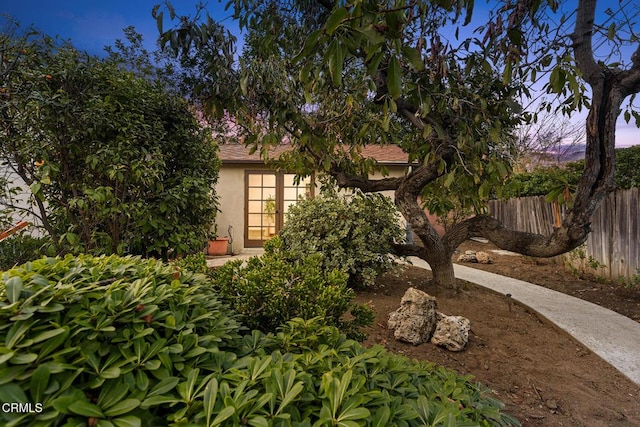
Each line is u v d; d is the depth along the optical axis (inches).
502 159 124.2
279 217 338.6
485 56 101.2
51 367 29.2
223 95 115.0
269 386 36.8
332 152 152.7
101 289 42.2
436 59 107.2
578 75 75.6
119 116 129.8
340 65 46.7
